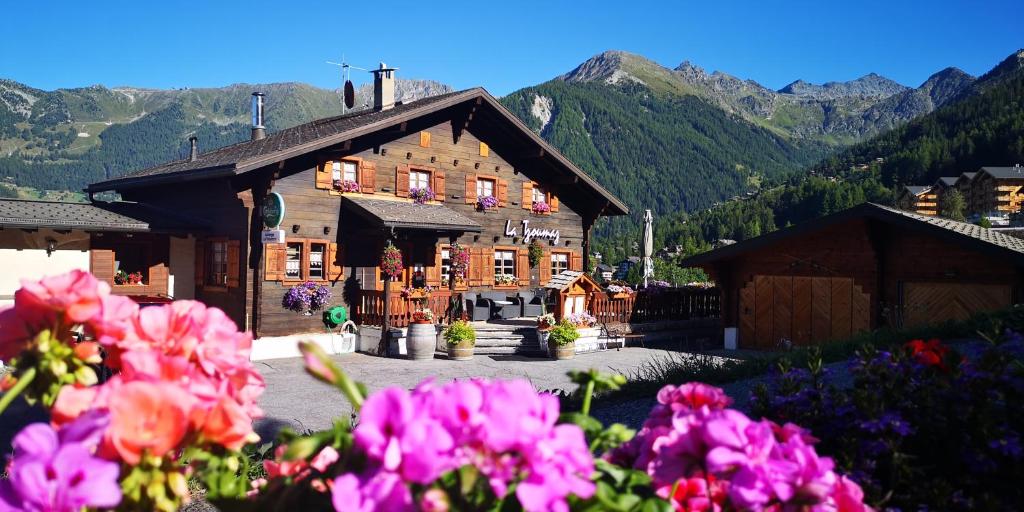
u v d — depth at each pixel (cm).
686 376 909
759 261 1886
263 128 2350
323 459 160
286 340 1711
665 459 164
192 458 145
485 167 2159
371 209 1780
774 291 1861
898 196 16925
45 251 1645
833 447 351
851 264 1725
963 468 334
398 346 1739
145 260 1800
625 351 1858
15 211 1602
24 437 121
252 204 1712
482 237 2142
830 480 158
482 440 120
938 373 355
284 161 1684
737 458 149
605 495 144
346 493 116
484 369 1519
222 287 1783
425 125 2020
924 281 1617
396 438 117
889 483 328
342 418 147
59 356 148
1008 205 15050
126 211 1809
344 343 1791
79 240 1692
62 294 148
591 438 171
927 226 1552
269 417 1032
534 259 2247
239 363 158
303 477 152
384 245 1822
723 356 1697
